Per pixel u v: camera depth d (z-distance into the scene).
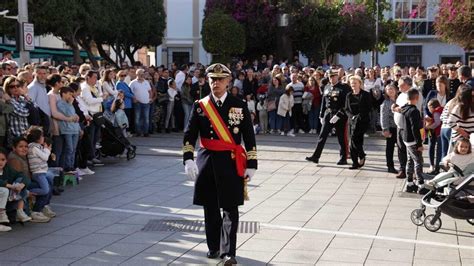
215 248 6.62
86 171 11.82
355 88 12.20
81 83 12.05
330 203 9.32
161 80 18.48
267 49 29.95
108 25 33.00
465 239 7.42
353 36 29.47
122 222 8.20
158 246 7.07
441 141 10.79
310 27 28.31
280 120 18.06
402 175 11.36
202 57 39.03
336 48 30.73
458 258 6.67
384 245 7.13
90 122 11.81
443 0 19.12
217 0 29.23
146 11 36.84
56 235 7.54
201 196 6.54
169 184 10.87
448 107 9.89
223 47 25.83
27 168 8.25
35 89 10.27
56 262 6.46
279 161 13.34
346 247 7.04
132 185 10.78
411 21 37.66
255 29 28.59
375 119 18.02
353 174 11.82
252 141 6.46
